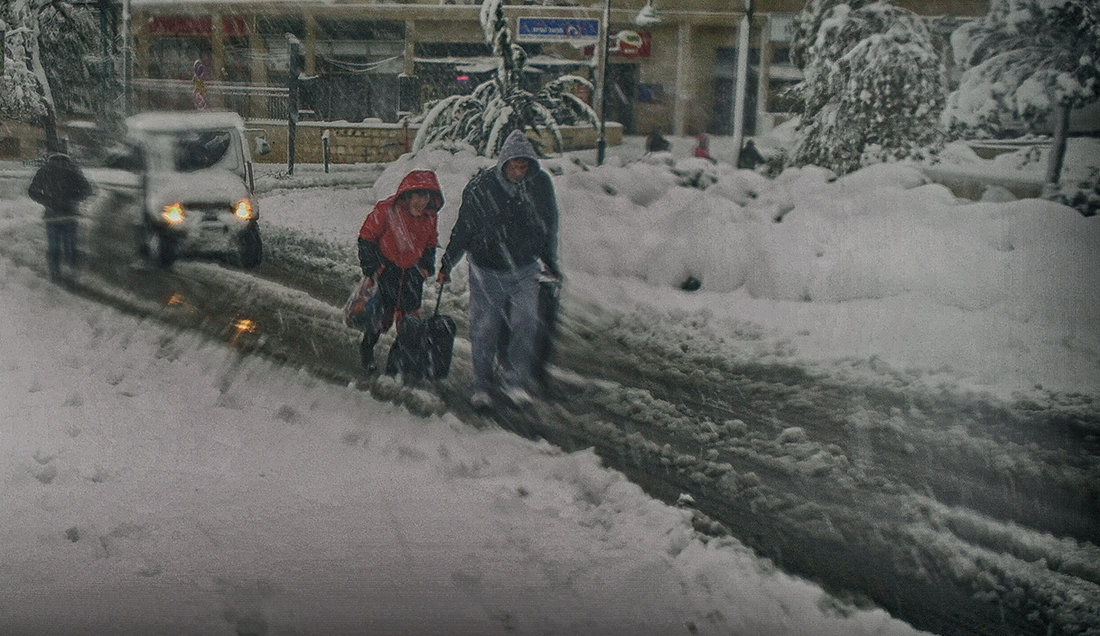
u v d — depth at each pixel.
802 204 12.07
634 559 4.37
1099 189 13.73
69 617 3.74
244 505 4.75
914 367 7.79
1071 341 8.30
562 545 4.48
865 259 10.16
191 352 7.58
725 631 3.84
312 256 12.59
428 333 6.72
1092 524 5.05
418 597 3.95
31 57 25.39
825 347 8.45
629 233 11.62
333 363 7.42
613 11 33.41
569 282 10.72
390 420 6.07
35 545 4.32
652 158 15.09
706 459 5.80
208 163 12.10
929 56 15.75
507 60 18.67
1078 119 19.42
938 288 9.61
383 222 6.74
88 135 26.39
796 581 4.32
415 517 4.68
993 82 13.91
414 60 32.25
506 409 6.50
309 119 31.67
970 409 6.85
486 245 6.37
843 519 5.04
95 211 13.51
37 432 5.66
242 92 31.77
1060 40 13.54
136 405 6.18
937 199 11.42
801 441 6.14
